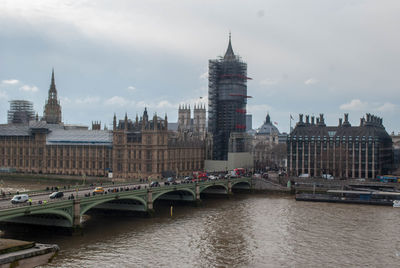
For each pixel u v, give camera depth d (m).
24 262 30.56
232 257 103.94
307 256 105.50
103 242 113.75
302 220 147.25
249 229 133.12
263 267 97.25
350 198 191.75
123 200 150.00
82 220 142.50
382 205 181.00
